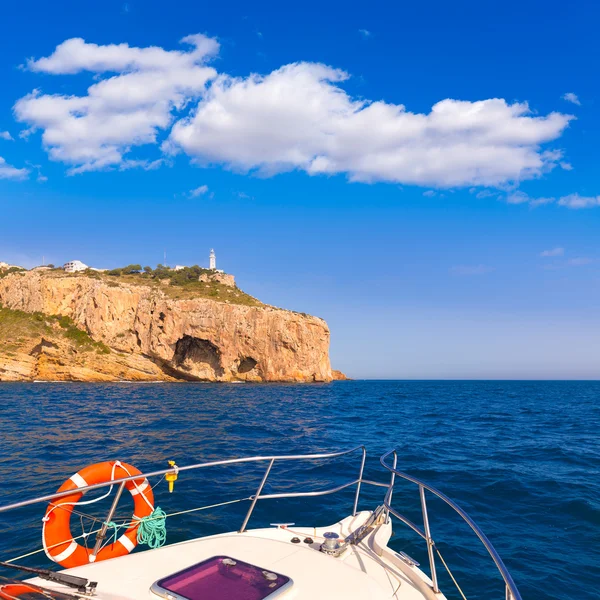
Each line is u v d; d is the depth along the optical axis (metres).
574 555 7.71
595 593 6.53
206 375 89.19
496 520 9.32
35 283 90.56
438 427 25.31
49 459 14.62
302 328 96.69
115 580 3.99
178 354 89.31
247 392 62.06
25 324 84.25
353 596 3.79
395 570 4.96
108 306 87.50
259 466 13.81
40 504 9.73
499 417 31.48
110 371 83.62
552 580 6.86
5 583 3.72
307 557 4.44
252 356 91.38
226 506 9.83
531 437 21.33
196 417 29.17
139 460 14.84
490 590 6.57
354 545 5.48
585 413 35.34
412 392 76.94
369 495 10.90
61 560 5.12
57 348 82.56
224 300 98.88
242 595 3.64
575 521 9.30
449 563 7.35
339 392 69.38
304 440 20.06
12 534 8.10
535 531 8.75
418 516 9.49
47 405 35.69
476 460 15.30
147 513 5.70
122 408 34.81
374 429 24.36
